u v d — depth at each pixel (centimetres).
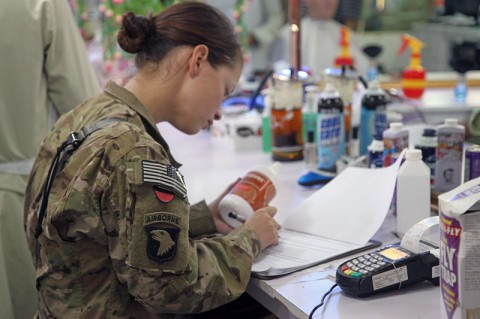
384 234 147
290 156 219
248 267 123
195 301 113
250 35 378
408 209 141
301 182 188
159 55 127
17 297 186
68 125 125
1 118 187
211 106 131
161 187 108
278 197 180
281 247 140
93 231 110
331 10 387
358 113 219
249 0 309
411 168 141
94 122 119
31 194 128
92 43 293
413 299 113
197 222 151
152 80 128
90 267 114
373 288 113
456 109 294
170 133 283
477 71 369
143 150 110
